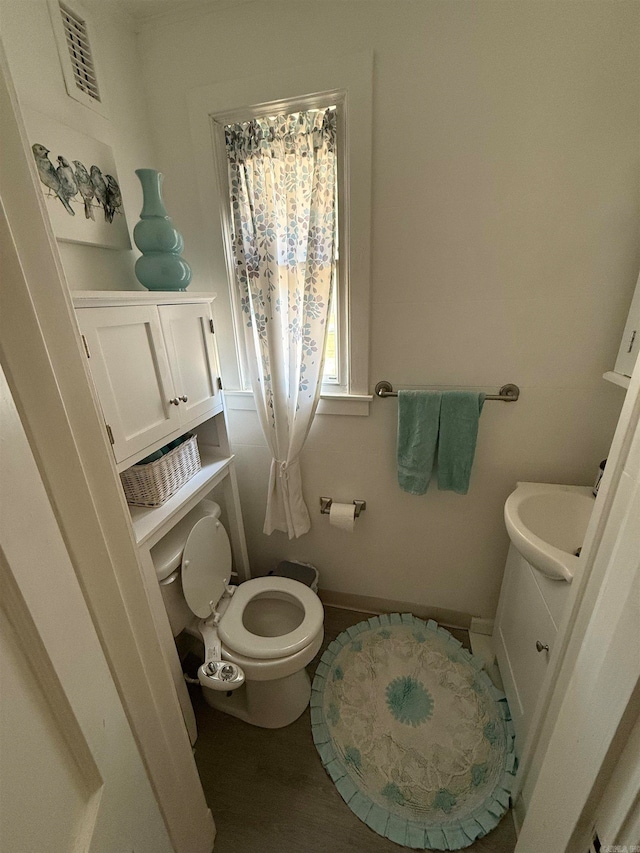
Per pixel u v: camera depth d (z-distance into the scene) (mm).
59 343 521
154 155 1331
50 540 399
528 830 752
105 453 606
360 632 1683
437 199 1143
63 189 1005
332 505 1589
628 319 1063
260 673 1178
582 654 597
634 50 911
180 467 1265
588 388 1231
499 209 1114
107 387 914
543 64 966
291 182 1229
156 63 1227
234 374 1559
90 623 466
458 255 1188
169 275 1151
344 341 1416
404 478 1416
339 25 1045
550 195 1068
